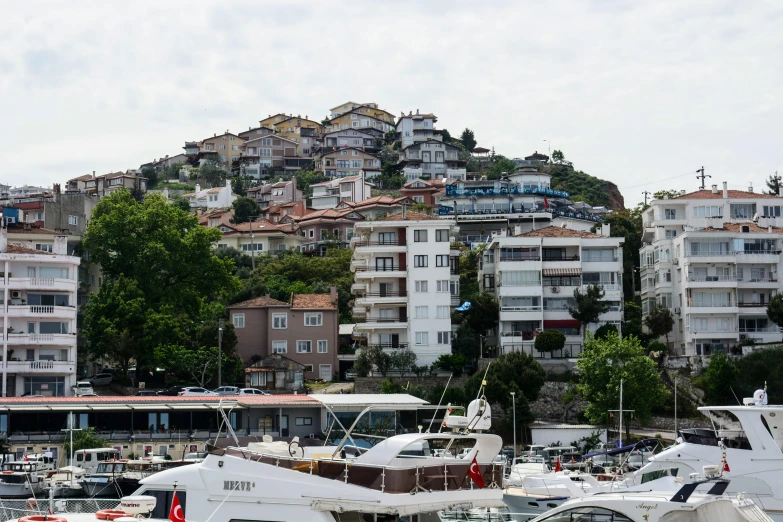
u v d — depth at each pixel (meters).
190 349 108.69
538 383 95.56
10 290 99.25
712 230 116.25
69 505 42.12
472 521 41.81
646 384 87.62
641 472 44.88
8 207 127.31
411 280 111.81
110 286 109.19
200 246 117.62
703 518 24.67
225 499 30.44
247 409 85.00
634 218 157.00
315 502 29.30
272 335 118.31
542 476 52.09
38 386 98.50
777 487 41.34
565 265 115.81
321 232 185.75
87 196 135.25
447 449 32.69
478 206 180.25
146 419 84.56
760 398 44.59
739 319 114.88
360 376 107.06
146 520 26.95
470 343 111.88
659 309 114.88
